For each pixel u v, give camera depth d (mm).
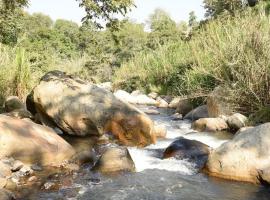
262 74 8422
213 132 8570
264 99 8555
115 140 7812
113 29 8102
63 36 41375
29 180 5238
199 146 6539
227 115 9273
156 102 15211
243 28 9656
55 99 8086
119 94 16516
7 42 13984
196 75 11867
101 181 5328
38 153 5840
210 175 5578
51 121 8258
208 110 10086
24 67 10438
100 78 25375
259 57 8703
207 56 11797
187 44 16672
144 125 7746
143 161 6344
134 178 5480
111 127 7898
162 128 8422
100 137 7875
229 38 9773
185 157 6336
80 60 24750
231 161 5406
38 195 4758
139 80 19812
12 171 5414
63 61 21969
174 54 17297
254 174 5203
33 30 39688
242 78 8789
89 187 5102
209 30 13180
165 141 7918
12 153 5625
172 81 16062
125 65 22875
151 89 17578
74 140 7645
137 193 4930
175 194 4910
